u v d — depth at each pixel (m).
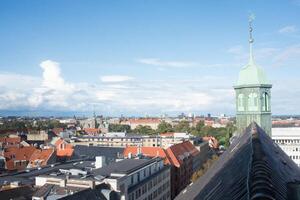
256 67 58.81
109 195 67.94
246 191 16.73
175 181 135.38
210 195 24.14
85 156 141.75
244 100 58.84
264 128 57.66
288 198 17.50
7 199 65.50
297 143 162.62
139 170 91.06
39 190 69.31
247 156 25.27
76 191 65.44
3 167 142.25
